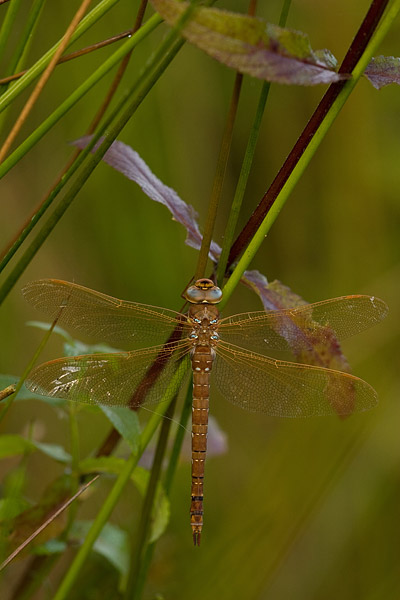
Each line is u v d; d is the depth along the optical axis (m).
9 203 1.93
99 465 1.79
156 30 1.91
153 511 1.78
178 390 1.78
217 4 1.93
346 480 1.92
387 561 1.90
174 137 1.93
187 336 1.80
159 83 1.93
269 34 1.73
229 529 1.87
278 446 1.88
